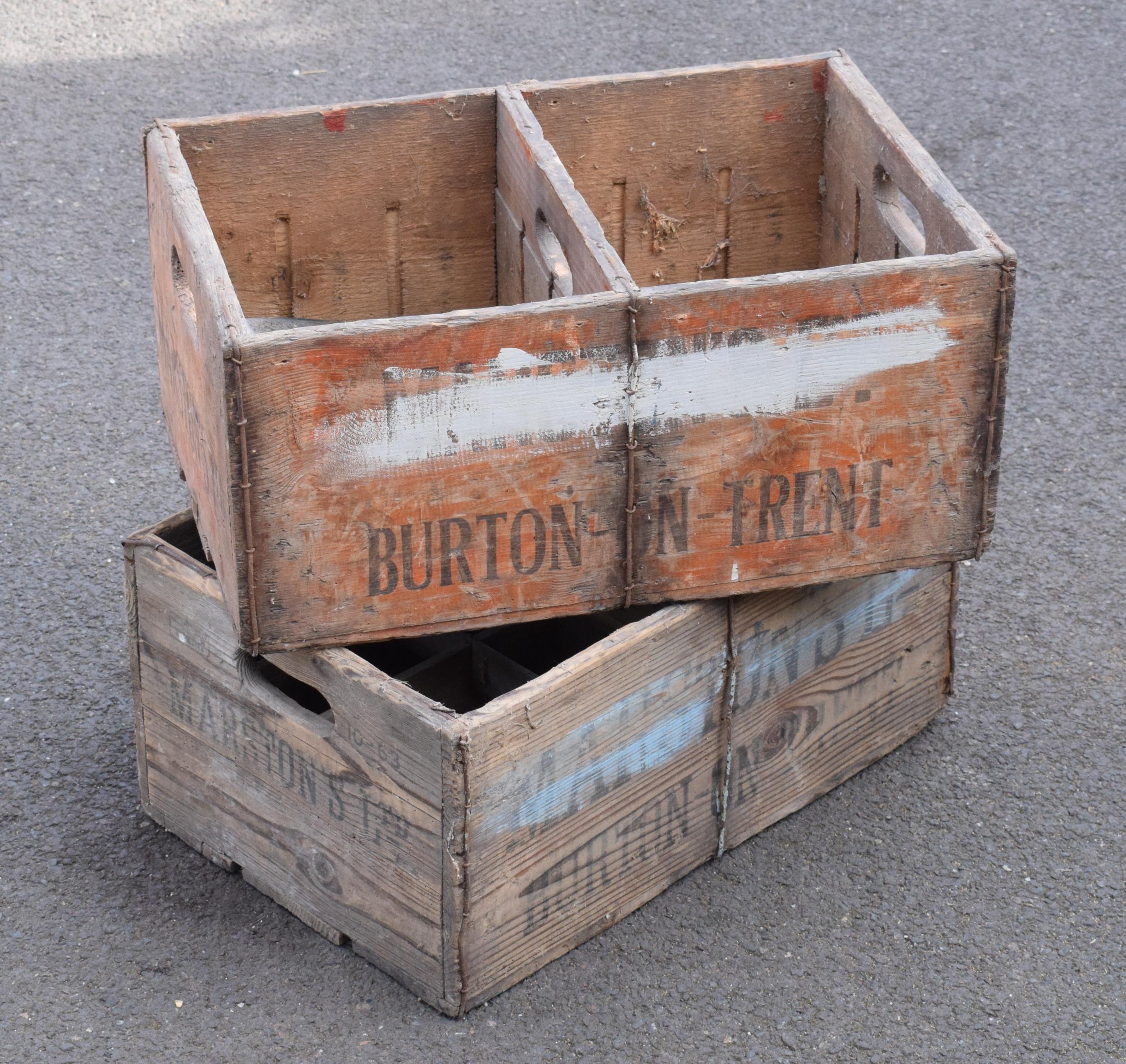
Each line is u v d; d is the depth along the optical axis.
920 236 2.03
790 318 1.82
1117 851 1.98
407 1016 1.84
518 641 2.08
